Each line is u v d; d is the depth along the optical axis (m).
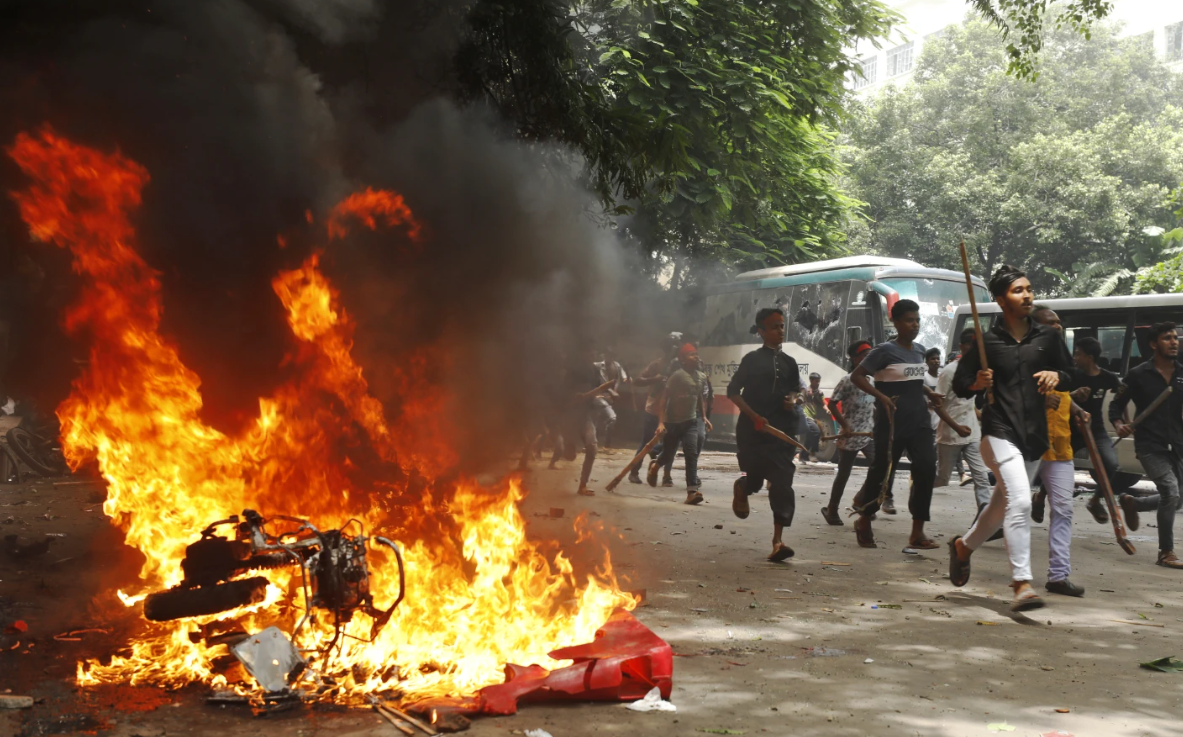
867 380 7.82
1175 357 7.53
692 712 3.72
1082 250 34.19
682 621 5.23
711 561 7.08
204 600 3.86
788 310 19.58
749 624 5.20
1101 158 33.53
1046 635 5.10
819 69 17.50
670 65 14.22
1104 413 12.88
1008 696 4.02
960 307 15.84
